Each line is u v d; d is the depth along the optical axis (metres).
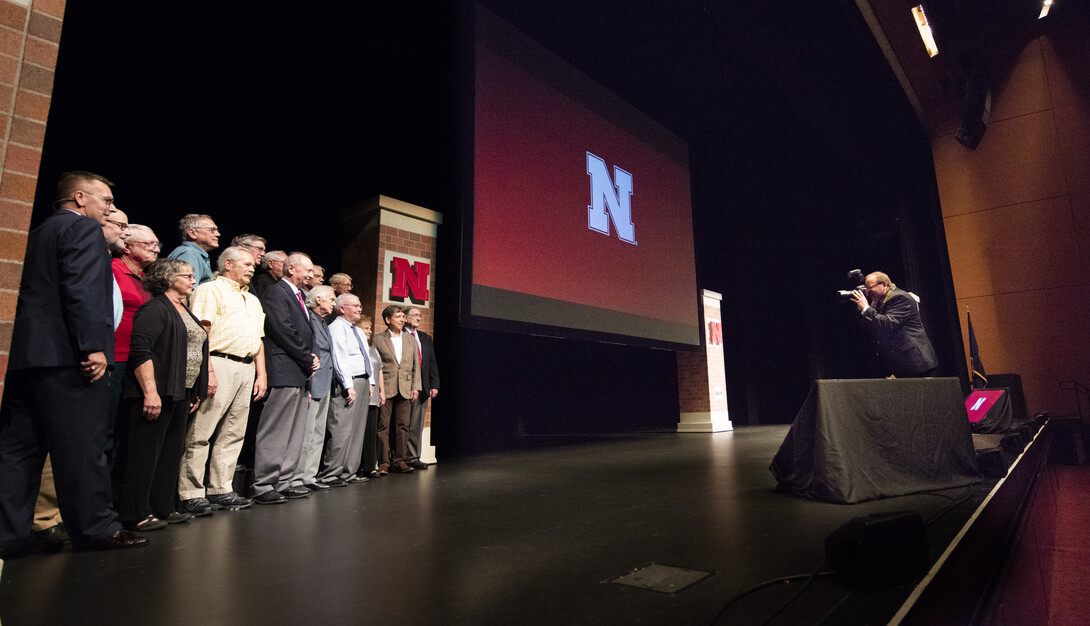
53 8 1.65
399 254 4.65
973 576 1.84
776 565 1.56
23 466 1.77
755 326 12.41
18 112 1.54
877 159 10.66
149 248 2.60
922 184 10.64
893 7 7.26
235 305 2.77
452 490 3.13
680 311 7.99
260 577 1.55
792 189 11.79
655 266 7.62
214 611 1.28
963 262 8.95
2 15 1.53
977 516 2.09
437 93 6.23
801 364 12.31
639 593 1.35
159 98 3.90
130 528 2.19
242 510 2.62
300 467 3.17
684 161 8.81
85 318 1.79
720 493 2.83
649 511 2.40
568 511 2.45
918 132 9.92
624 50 7.61
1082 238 8.03
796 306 12.40
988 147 8.87
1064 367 8.02
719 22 7.09
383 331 4.37
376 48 5.60
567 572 1.54
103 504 1.89
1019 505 3.22
